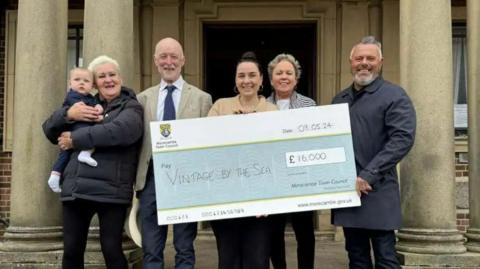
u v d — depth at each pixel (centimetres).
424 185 584
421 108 587
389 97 462
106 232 472
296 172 470
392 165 451
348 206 464
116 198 466
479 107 624
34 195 599
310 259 559
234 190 471
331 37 967
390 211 464
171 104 490
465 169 935
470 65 636
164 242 491
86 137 452
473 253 587
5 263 586
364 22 962
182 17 976
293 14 977
